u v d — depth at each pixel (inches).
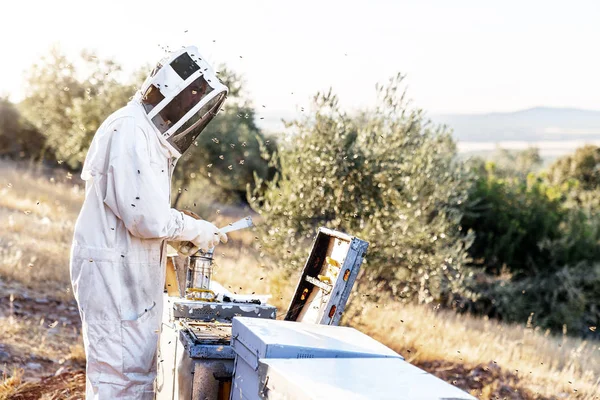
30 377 197.0
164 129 132.9
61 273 326.0
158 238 135.4
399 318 312.7
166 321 146.6
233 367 124.0
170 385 139.6
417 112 290.0
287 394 87.2
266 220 304.3
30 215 467.2
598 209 756.6
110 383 132.2
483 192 660.7
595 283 585.6
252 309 145.7
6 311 261.0
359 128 297.3
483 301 549.0
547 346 339.6
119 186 127.7
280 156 307.0
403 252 281.4
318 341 108.3
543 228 649.6
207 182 639.1
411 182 286.5
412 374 93.6
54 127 696.4
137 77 621.9
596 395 237.9
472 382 246.2
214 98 133.3
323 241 158.1
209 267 157.9
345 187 283.1
